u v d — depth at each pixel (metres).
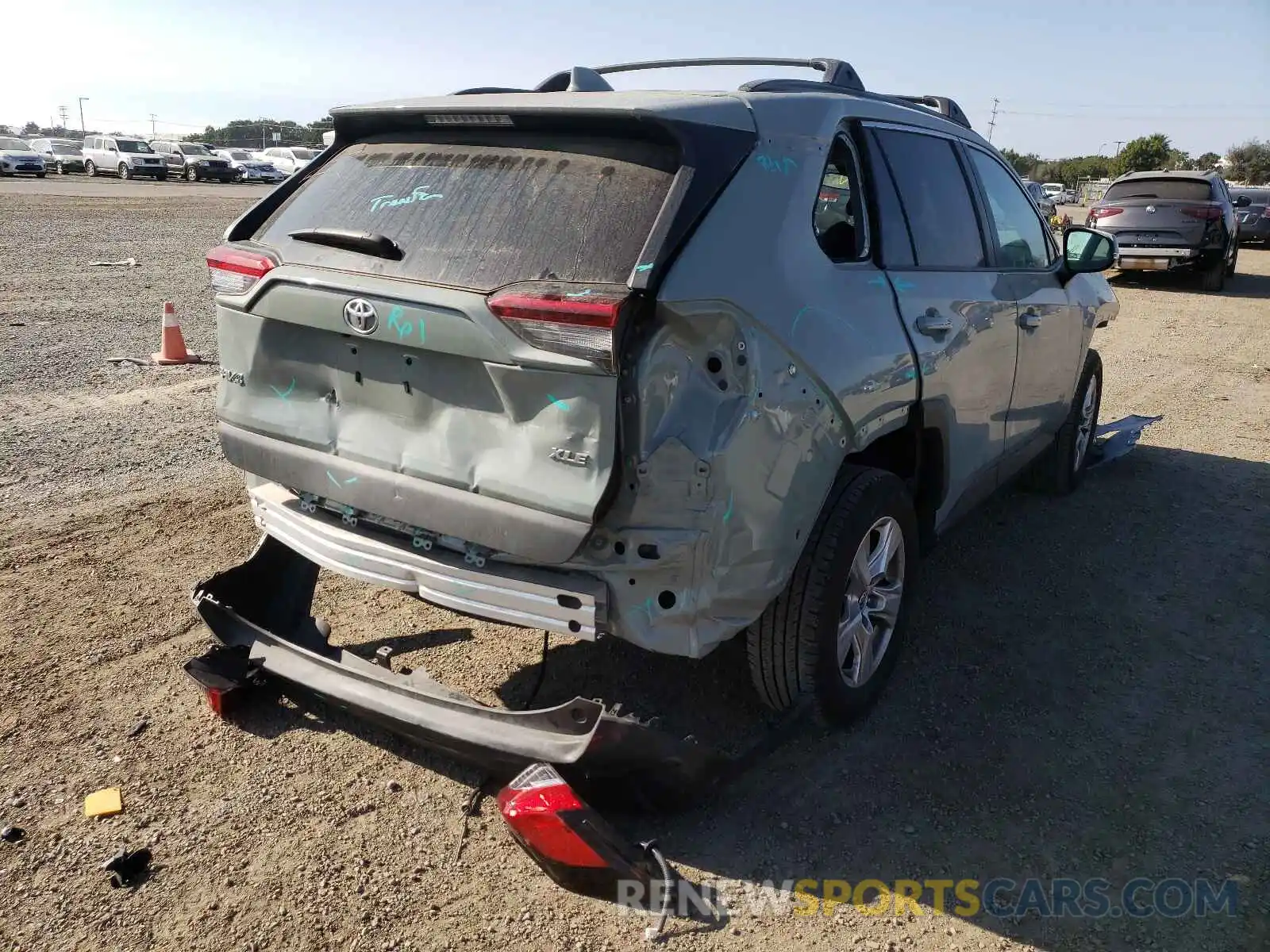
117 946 2.47
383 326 2.73
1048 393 5.05
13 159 39.31
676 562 2.60
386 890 2.68
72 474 5.76
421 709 2.90
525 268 2.64
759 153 2.88
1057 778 3.25
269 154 48.72
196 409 7.29
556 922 2.59
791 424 2.83
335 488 2.97
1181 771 3.30
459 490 2.71
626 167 2.75
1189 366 10.01
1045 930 2.62
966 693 3.76
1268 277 18.80
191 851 2.79
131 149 42.53
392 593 4.40
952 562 4.99
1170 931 2.61
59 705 3.46
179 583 4.40
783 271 2.87
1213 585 4.78
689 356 2.58
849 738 3.45
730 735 3.39
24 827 2.86
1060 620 4.38
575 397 2.49
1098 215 16.77
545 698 3.58
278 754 3.25
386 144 3.24
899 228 3.62
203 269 15.27
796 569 3.10
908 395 3.41
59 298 12.00
